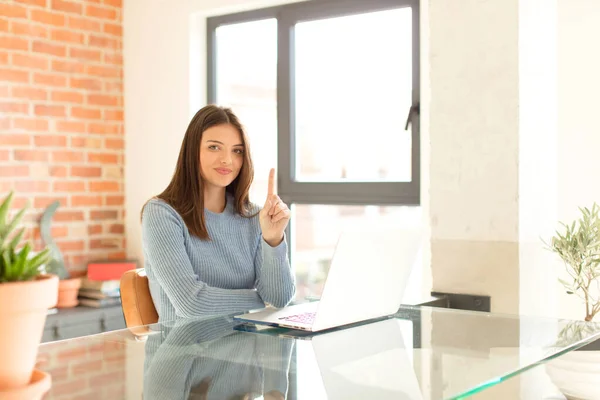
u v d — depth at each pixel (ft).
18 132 11.50
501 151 8.32
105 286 11.56
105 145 12.87
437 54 8.75
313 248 12.43
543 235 8.77
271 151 12.00
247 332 4.93
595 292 8.82
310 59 11.74
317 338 4.70
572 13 9.03
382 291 5.43
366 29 11.20
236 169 7.61
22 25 11.54
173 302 6.87
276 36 11.76
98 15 12.74
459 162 8.63
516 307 8.27
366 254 5.09
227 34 12.59
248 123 12.23
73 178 12.34
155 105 12.76
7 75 11.35
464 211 8.62
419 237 5.62
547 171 8.91
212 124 7.44
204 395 3.31
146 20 12.85
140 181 12.98
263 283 7.27
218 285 7.39
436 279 8.87
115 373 3.73
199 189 7.38
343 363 3.93
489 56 8.36
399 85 10.81
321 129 11.84
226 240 7.57
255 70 12.18
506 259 8.30
